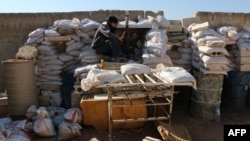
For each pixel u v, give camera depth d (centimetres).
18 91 494
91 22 594
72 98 480
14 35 645
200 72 535
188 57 600
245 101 618
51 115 479
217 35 570
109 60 536
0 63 650
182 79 360
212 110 536
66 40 571
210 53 513
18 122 454
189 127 507
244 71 588
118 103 430
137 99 437
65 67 577
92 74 366
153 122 464
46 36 563
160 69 419
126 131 441
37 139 420
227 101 618
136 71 417
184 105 619
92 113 436
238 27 709
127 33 625
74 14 655
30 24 645
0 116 528
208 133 483
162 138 416
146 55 516
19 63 486
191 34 609
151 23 601
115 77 359
